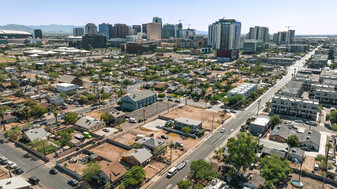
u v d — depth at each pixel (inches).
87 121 5378.9
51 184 3385.8
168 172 3629.4
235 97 6958.7
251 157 3415.4
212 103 7386.8
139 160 3809.1
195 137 4918.8
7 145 4517.7
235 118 6082.7
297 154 4065.0
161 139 4633.4
